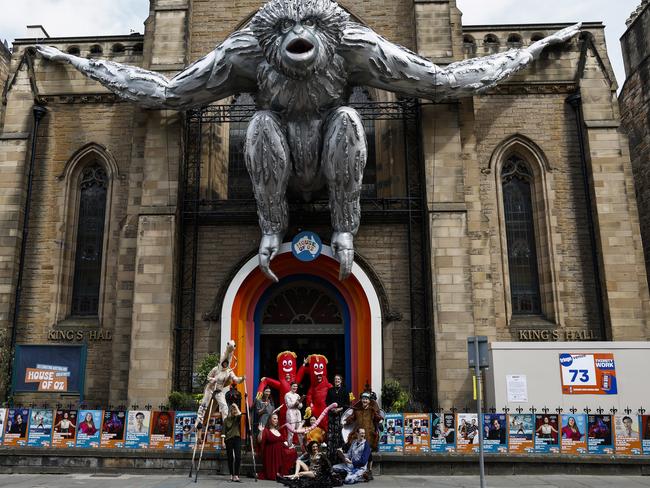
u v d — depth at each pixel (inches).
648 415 621.3
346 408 658.2
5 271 847.7
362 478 561.9
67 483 550.6
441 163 816.9
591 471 610.9
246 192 917.8
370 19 918.4
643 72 1020.5
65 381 805.9
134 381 761.0
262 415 616.4
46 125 917.2
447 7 877.2
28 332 854.5
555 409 685.9
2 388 807.7
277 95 699.4
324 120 722.2
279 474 562.3
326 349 866.8
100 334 844.6
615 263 821.9
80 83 920.9
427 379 790.5
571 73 899.4
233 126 942.4
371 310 799.1
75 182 914.7
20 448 629.6
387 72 735.1
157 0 897.5
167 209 809.5
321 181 762.2
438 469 612.4
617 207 839.1
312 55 642.8
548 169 879.7
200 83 764.0
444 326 766.5
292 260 823.7
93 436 629.6
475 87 765.3
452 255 787.4
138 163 864.9
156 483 547.5
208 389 595.8
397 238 835.4
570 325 834.8
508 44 930.1
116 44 951.6
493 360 701.9
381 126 900.0
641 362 695.1
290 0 651.5
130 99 796.0
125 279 832.3
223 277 828.0
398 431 620.1
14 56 956.0
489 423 620.7
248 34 733.9
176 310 805.9
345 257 738.8
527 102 899.4
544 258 863.1
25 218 881.5
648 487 534.3
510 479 584.4
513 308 859.4
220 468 611.2
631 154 1072.2
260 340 861.8
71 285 884.6
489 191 874.8
